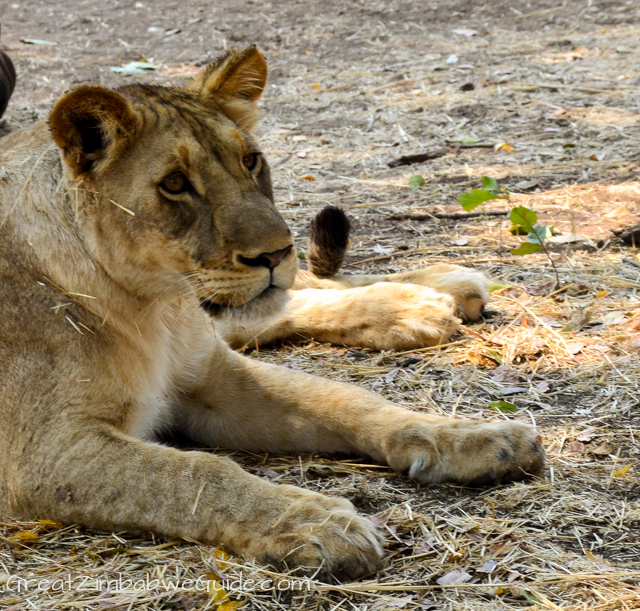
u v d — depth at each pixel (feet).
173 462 17.92
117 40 75.87
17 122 55.11
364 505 18.83
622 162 41.70
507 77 57.77
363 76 62.44
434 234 36.29
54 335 19.25
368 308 27.04
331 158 47.75
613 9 71.20
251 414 22.06
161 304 20.83
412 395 23.67
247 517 16.97
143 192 19.08
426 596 15.62
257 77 22.03
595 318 27.22
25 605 15.89
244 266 18.85
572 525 17.56
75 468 18.19
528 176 41.50
